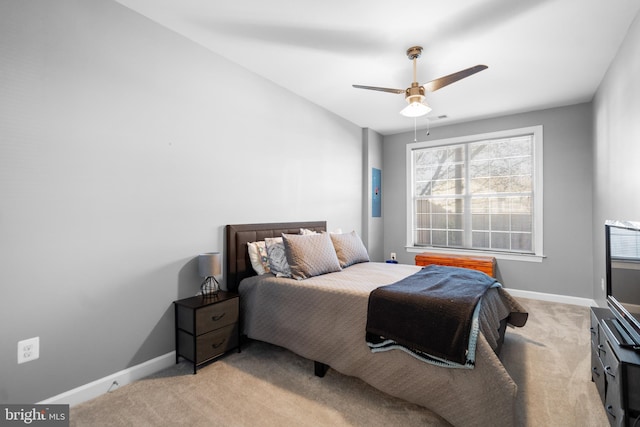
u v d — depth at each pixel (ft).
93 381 6.28
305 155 12.12
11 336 5.30
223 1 6.61
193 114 8.18
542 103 12.48
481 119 14.61
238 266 9.16
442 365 5.34
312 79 10.35
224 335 7.85
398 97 11.94
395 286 6.89
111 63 6.60
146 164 7.19
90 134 6.28
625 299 5.91
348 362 6.52
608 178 9.50
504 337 9.04
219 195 8.86
